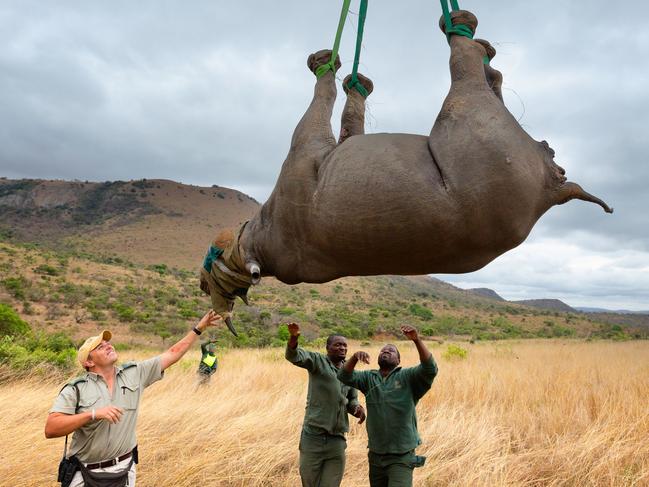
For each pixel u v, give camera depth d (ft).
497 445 24.23
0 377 40.04
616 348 111.65
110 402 12.52
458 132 8.21
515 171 7.95
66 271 272.31
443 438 24.88
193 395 35.35
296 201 8.98
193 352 83.76
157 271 371.76
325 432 17.07
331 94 10.13
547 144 9.18
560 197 8.97
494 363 61.41
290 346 16.56
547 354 87.30
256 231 9.96
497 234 8.14
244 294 10.73
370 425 16.35
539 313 488.02
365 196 8.01
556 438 25.88
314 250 8.95
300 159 9.18
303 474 17.26
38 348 51.37
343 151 8.55
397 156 8.20
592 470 20.85
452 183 7.94
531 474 21.61
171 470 20.44
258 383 42.91
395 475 15.89
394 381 16.30
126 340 145.69
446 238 8.04
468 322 341.41
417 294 517.14
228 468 20.53
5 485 18.11
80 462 12.22
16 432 22.56
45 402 29.25
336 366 17.98
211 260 10.43
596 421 26.96
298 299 332.39
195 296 272.31
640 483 20.04
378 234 8.05
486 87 8.75
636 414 28.35
